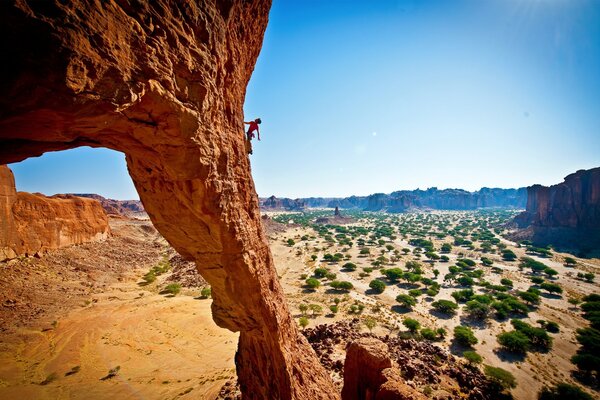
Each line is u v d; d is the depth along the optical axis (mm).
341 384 24672
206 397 26453
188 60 7559
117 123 7047
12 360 32438
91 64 4895
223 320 14617
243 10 11500
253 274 12852
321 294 68875
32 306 44969
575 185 143750
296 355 16703
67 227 72250
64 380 29922
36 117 5414
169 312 49812
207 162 9055
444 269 100438
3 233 52844
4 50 4113
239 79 12406
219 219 10531
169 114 7355
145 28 6207
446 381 30469
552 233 142875
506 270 98500
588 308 58281
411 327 48312
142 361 34531
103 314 46781
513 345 42688
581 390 32906
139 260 87562
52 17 4223
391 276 83375
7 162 7117
